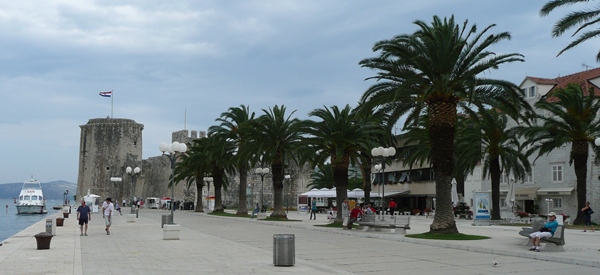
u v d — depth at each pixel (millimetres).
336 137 35750
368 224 30141
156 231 31922
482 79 26141
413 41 25688
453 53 25203
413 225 39406
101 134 121562
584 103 39125
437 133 26719
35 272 14094
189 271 14312
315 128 37188
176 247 21562
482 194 40500
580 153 39312
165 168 113500
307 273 13914
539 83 55094
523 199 55875
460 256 18453
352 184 105688
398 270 14812
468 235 25641
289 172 111500
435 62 25594
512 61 25797
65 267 15156
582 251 18922
